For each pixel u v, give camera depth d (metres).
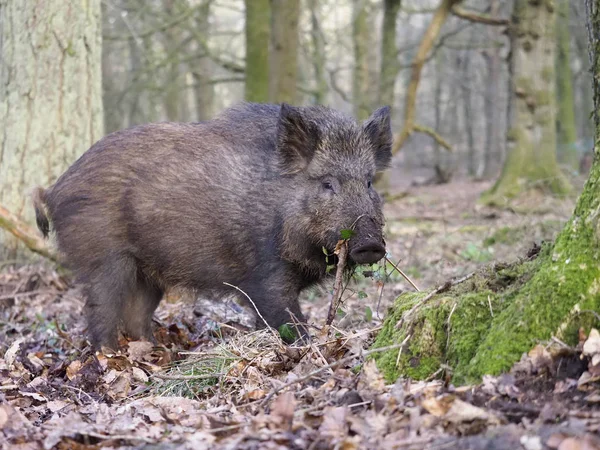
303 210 3.37
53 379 3.40
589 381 2.50
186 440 2.58
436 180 13.58
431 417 2.49
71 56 4.90
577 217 2.67
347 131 3.38
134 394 3.17
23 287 4.57
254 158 3.53
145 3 9.72
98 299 3.65
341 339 3.03
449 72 18.64
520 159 7.23
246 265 3.54
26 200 4.88
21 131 4.88
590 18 2.74
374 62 12.51
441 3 6.79
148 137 3.64
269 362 3.05
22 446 2.62
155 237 3.60
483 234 5.48
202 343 3.66
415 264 4.80
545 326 2.60
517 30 7.22
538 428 2.39
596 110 2.72
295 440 2.50
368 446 2.44
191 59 9.23
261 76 7.55
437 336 2.75
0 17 4.93
